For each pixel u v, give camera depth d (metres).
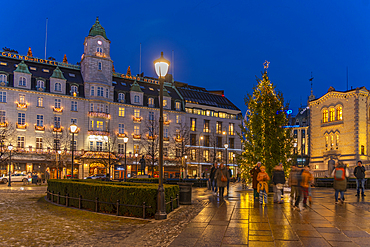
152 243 8.23
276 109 23.17
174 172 66.00
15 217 13.16
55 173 54.38
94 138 57.38
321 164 48.12
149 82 69.12
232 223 10.28
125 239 8.80
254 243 7.62
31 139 52.69
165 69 13.02
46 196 22.88
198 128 71.56
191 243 7.78
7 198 21.81
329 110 48.03
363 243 7.49
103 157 56.59
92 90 58.50
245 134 23.52
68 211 14.82
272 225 9.77
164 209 12.17
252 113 23.72
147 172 63.16
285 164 22.44
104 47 61.19
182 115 69.06
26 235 9.62
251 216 11.53
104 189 14.32
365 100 44.66
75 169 55.72
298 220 10.57
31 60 57.12
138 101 63.97
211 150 72.25
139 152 62.91
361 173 19.09
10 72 52.84
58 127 54.53
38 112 53.69
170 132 66.88
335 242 7.61
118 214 13.08
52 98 55.03
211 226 9.84
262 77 23.86
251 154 22.88
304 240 7.83
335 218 10.91
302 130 83.56
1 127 50.06
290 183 13.25
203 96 77.38
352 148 43.81
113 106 60.91
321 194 21.34
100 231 10.12
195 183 36.62
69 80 57.72
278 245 7.39
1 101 50.97
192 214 12.83
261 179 15.08
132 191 13.04
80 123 57.00
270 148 22.27
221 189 19.00
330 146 47.25
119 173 60.16
